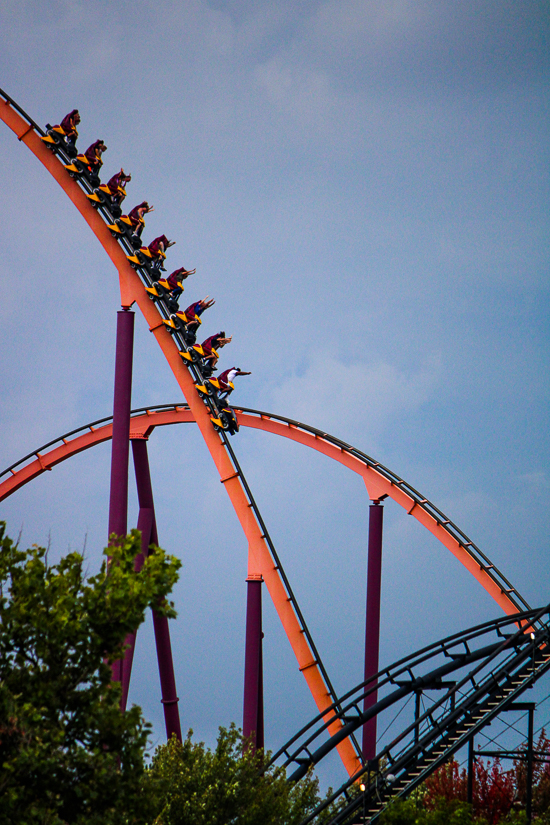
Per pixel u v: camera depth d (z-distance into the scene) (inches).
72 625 1178.6
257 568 2610.7
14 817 1057.5
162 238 2647.6
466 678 2097.7
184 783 2060.8
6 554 1254.9
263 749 2293.3
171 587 1232.2
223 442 2677.2
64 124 2603.3
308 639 2593.5
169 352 2672.2
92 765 1139.3
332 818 2194.9
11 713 1077.1
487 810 2613.2
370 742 2842.0
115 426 2428.6
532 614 2305.6
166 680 2770.7
